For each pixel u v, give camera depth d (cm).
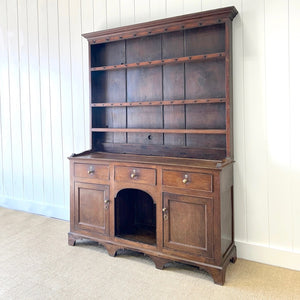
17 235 302
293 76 228
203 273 229
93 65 299
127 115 294
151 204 285
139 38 282
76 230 276
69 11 333
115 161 252
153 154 280
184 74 263
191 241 223
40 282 214
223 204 221
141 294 200
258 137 242
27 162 382
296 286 209
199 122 260
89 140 329
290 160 233
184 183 223
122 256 257
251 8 238
